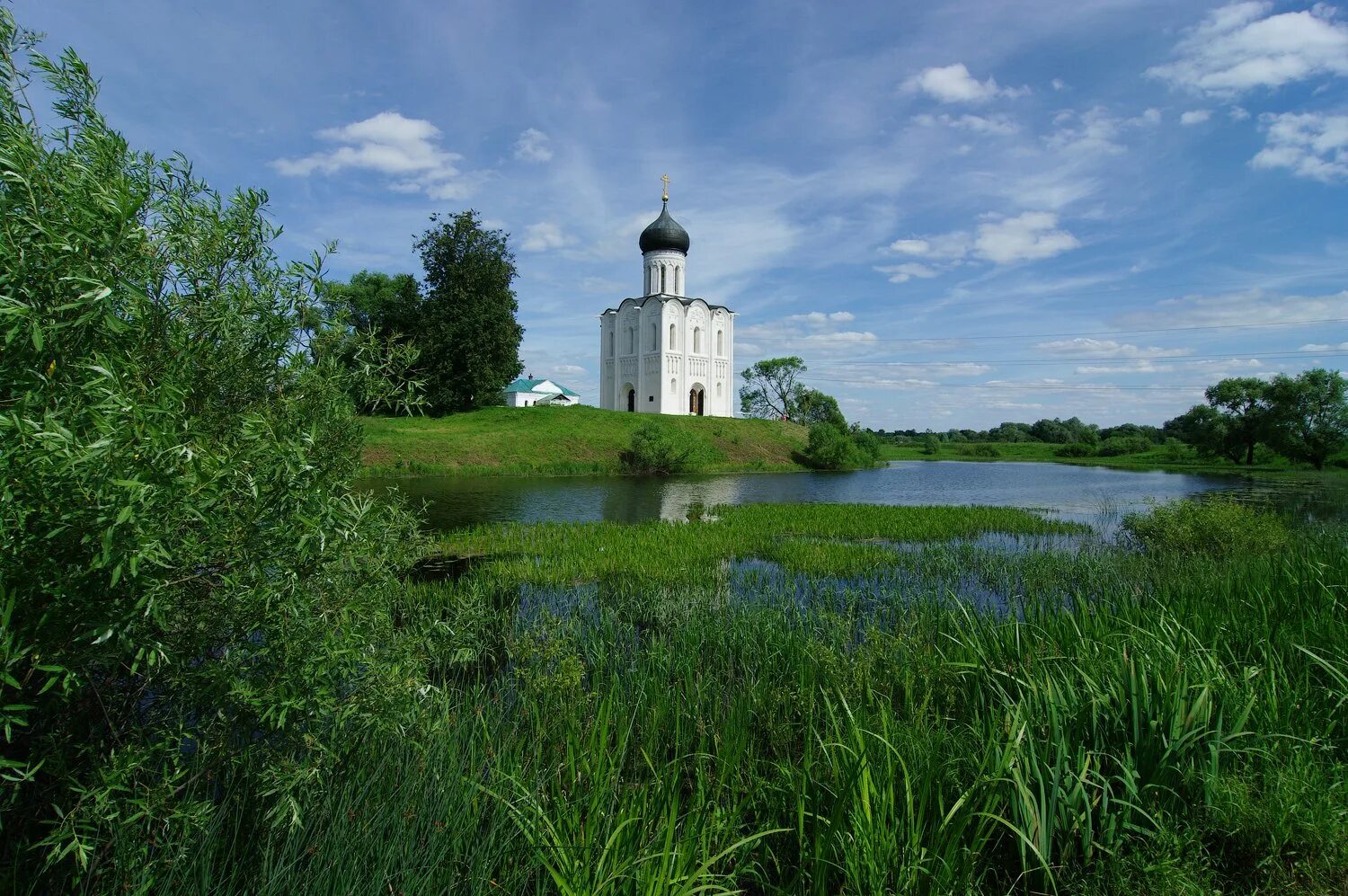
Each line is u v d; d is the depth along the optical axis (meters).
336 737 4.44
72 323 3.17
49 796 3.91
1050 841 4.44
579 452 50.50
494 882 4.16
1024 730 4.79
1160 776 4.80
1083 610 7.53
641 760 5.89
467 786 4.75
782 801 5.07
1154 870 4.15
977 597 12.62
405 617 9.27
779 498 34.69
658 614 11.00
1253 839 4.44
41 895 3.77
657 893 3.64
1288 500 34.12
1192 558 14.78
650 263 76.06
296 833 4.14
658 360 72.81
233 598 3.75
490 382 59.00
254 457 3.61
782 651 8.44
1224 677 5.54
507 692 7.23
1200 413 78.75
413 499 30.06
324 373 4.60
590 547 16.84
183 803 3.78
